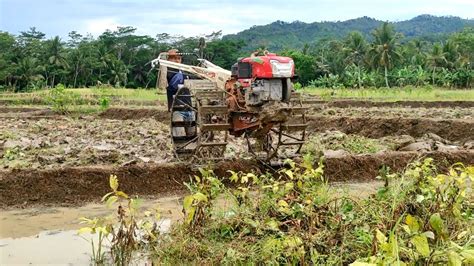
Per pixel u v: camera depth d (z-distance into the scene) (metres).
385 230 5.45
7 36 81.69
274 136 13.88
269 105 9.15
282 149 12.05
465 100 30.11
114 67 80.31
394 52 67.12
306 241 5.56
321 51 83.62
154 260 6.21
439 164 11.04
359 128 18.52
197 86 10.06
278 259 5.56
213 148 10.59
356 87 54.88
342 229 5.68
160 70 11.00
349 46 73.75
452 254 4.38
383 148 13.20
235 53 83.81
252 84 9.23
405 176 6.78
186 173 9.92
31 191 9.07
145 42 88.81
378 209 6.02
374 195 6.41
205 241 6.23
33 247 6.92
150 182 9.65
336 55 76.81
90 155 11.00
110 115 25.80
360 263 4.10
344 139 14.07
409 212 5.88
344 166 10.68
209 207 6.49
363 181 10.59
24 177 9.16
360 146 13.00
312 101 30.69
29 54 81.44
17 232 7.59
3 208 8.74
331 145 13.23
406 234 5.21
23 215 8.43
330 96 34.66
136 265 6.20
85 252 6.72
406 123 17.73
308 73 73.00
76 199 9.14
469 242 4.94
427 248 4.42
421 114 20.64
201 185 6.49
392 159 11.01
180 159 10.47
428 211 5.71
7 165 10.13
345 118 19.08
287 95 9.38
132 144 13.37
